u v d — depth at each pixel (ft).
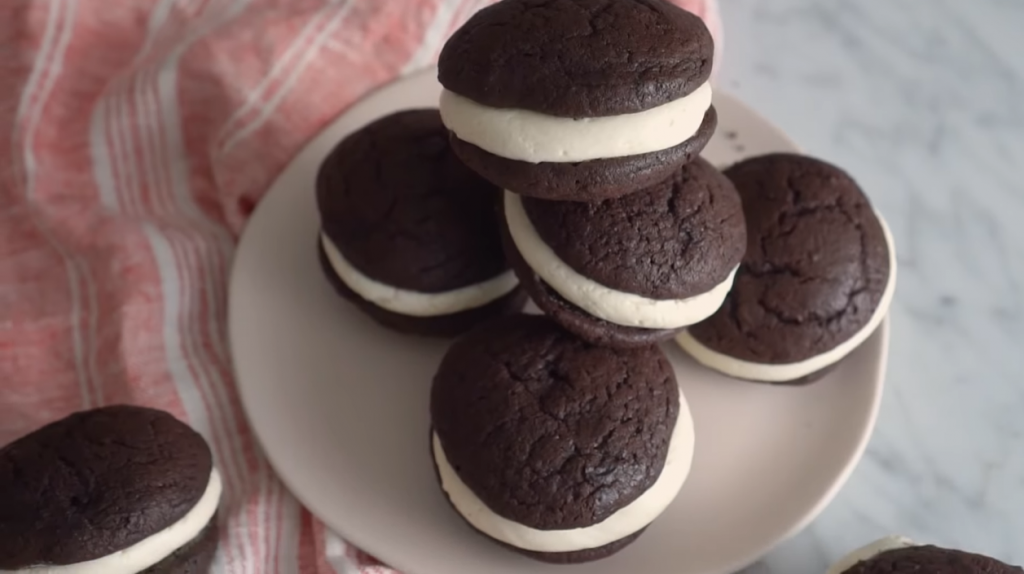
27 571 1.32
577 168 1.35
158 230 1.65
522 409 1.40
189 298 1.62
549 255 1.44
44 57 1.76
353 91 1.75
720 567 1.44
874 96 1.87
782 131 1.74
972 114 1.86
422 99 1.74
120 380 1.55
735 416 1.55
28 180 1.69
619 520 1.40
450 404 1.43
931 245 1.73
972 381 1.63
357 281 1.56
